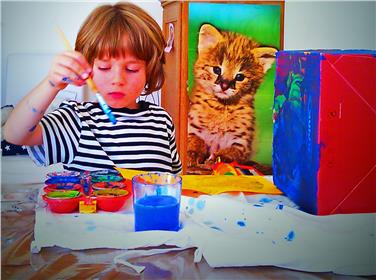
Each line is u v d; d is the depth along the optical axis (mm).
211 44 1962
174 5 1951
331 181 701
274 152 882
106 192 756
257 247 643
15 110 868
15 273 585
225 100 2010
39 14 1754
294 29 2357
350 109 688
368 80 682
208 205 735
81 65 799
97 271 599
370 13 2395
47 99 837
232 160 2041
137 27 1018
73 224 682
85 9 1785
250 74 2014
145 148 1053
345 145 697
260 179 921
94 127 1033
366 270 639
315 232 666
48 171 1250
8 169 1187
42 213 701
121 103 1053
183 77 1955
